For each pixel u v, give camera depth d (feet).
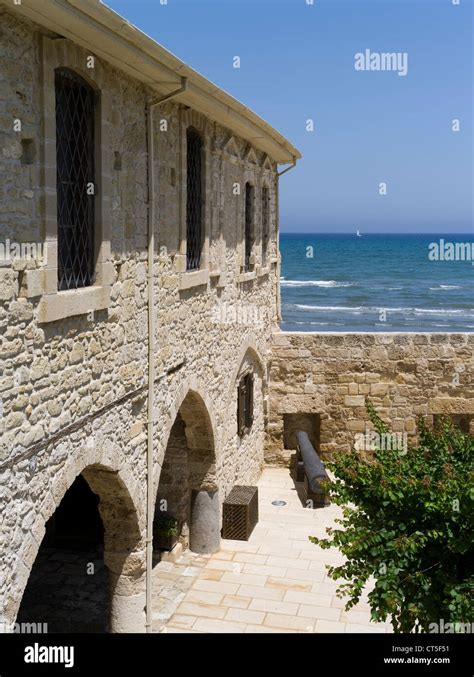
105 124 26.78
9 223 20.97
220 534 47.34
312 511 53.52
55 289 23.17
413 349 61.36
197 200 40.06
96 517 46.03
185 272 36.73
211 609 38.83
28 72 21.86
